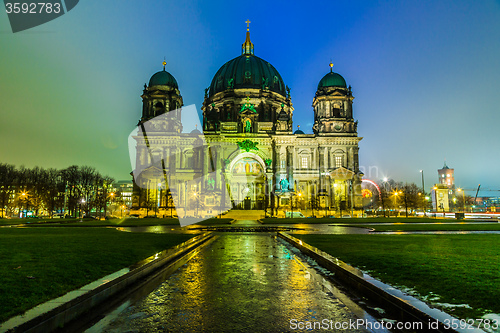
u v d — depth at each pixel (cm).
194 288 1105
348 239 2489
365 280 1021
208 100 11719
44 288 902
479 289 903
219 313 849
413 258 1470
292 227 4422
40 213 11875
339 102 9919
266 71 11400
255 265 1546
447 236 2766
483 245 2017
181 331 730
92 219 7450
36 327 664
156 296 1005
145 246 2009
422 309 717
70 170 9744
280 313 849
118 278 1055
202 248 2216
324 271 1396
